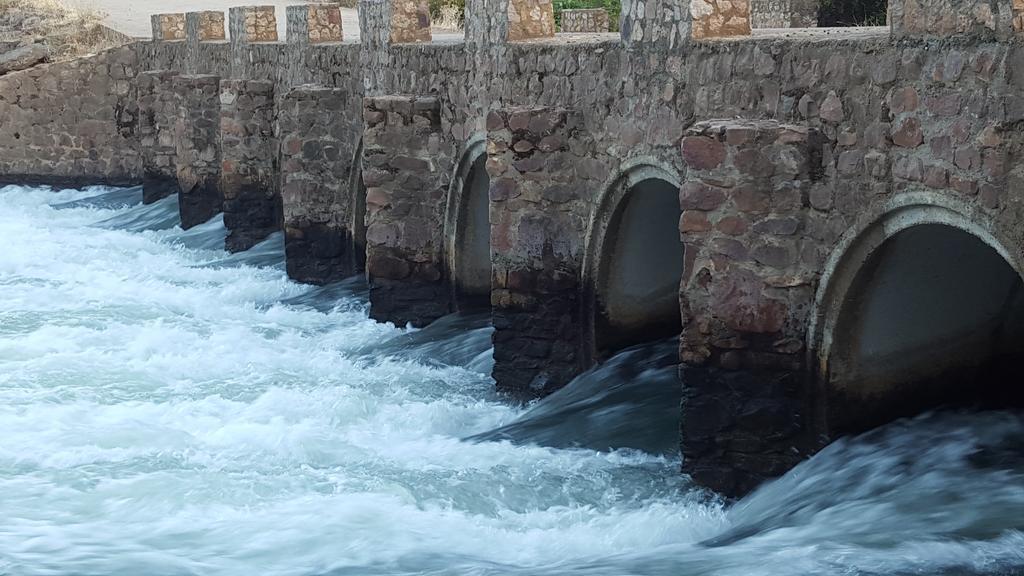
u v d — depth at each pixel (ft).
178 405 45.21
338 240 68.39
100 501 34.83
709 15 38.86
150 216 93.76
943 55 30.37
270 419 43.78
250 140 77.87
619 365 45.83
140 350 53.11
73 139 107.65
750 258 35.35
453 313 57.41
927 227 32.71
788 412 35.73
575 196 46.19
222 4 129.49
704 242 35.86
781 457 35.96
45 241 84.02
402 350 54.65
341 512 33.65
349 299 64.49
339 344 56.29
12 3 111.04
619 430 41.32
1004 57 28.84
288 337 57.36
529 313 47.39
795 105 34.91
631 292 46.85
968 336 37.11
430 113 55.88
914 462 33.63
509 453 39.93
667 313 48.19
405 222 57.41
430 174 56.70
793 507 33.68
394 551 30.99
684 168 39.14
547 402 45.68
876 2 68.59
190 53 91.09
